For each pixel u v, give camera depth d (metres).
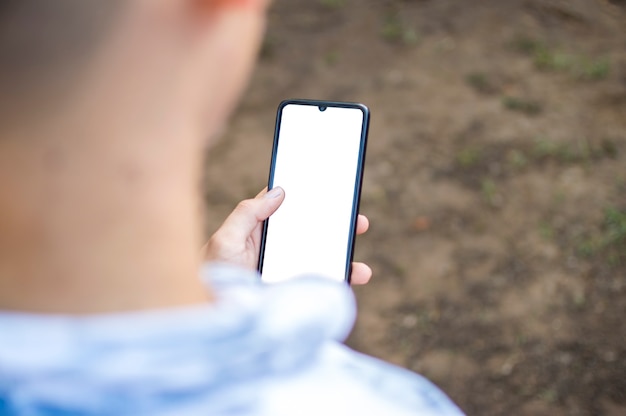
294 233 1.30
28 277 0.36
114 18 0.36
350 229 1.30
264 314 0.39
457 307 3.49
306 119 1.39
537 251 3.71
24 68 0.35
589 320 3.37
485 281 3.60
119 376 0.34
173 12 0.37
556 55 5.03
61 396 0.34
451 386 3.18
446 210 3.99
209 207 4.16
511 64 5.01
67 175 0.36
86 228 0.37
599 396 3.08
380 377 0.46
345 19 5.72
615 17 5.38
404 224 3.93
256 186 4.30
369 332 3.41
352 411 0.42
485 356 3.28
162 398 0.35
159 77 0.37
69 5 0.35
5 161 0.36
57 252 0.36
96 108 0.36
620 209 3.87
